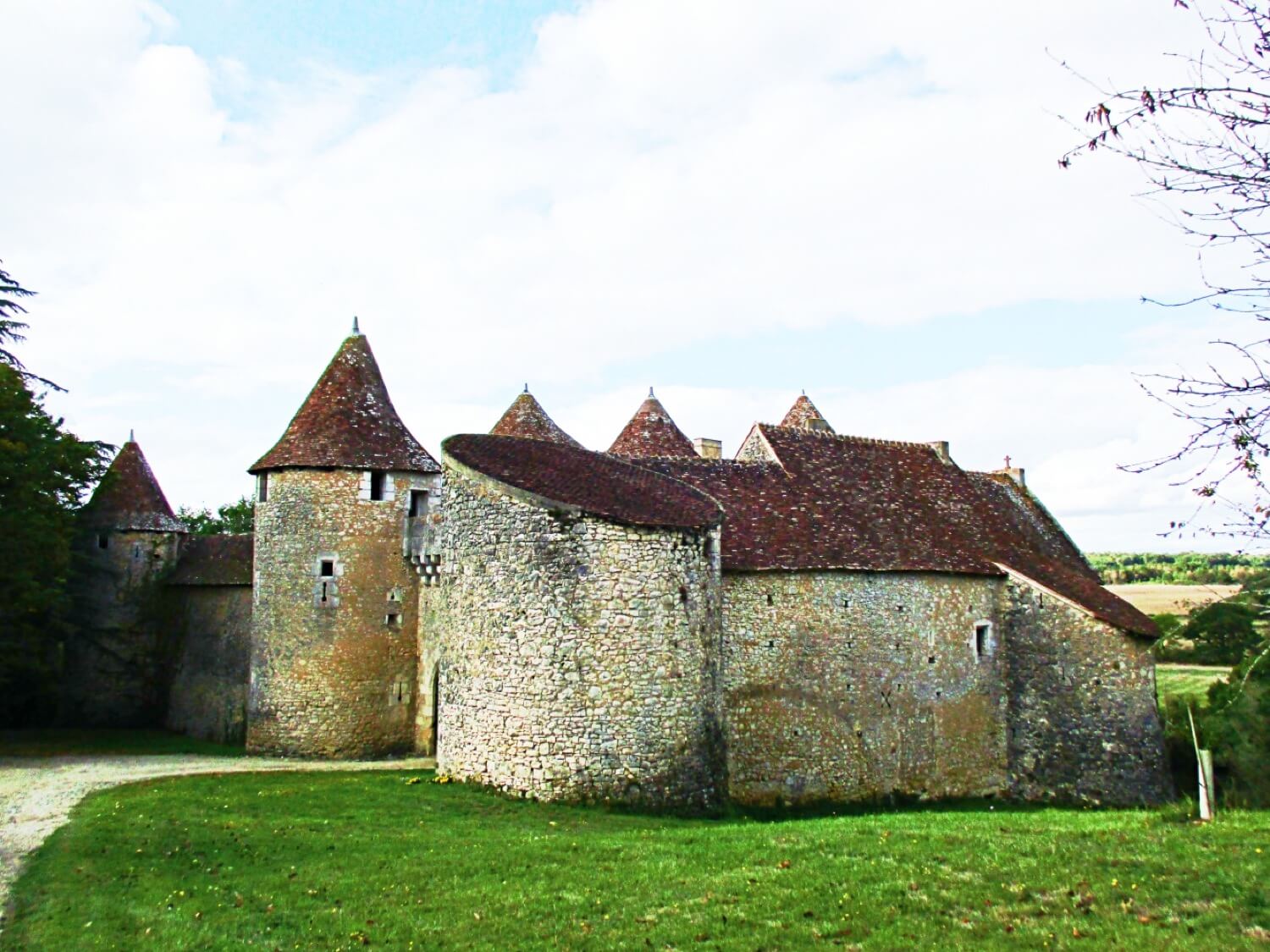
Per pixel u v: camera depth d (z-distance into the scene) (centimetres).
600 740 1594
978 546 2428
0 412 2580
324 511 2372
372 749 2327
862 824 1467
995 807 2144
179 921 1015
